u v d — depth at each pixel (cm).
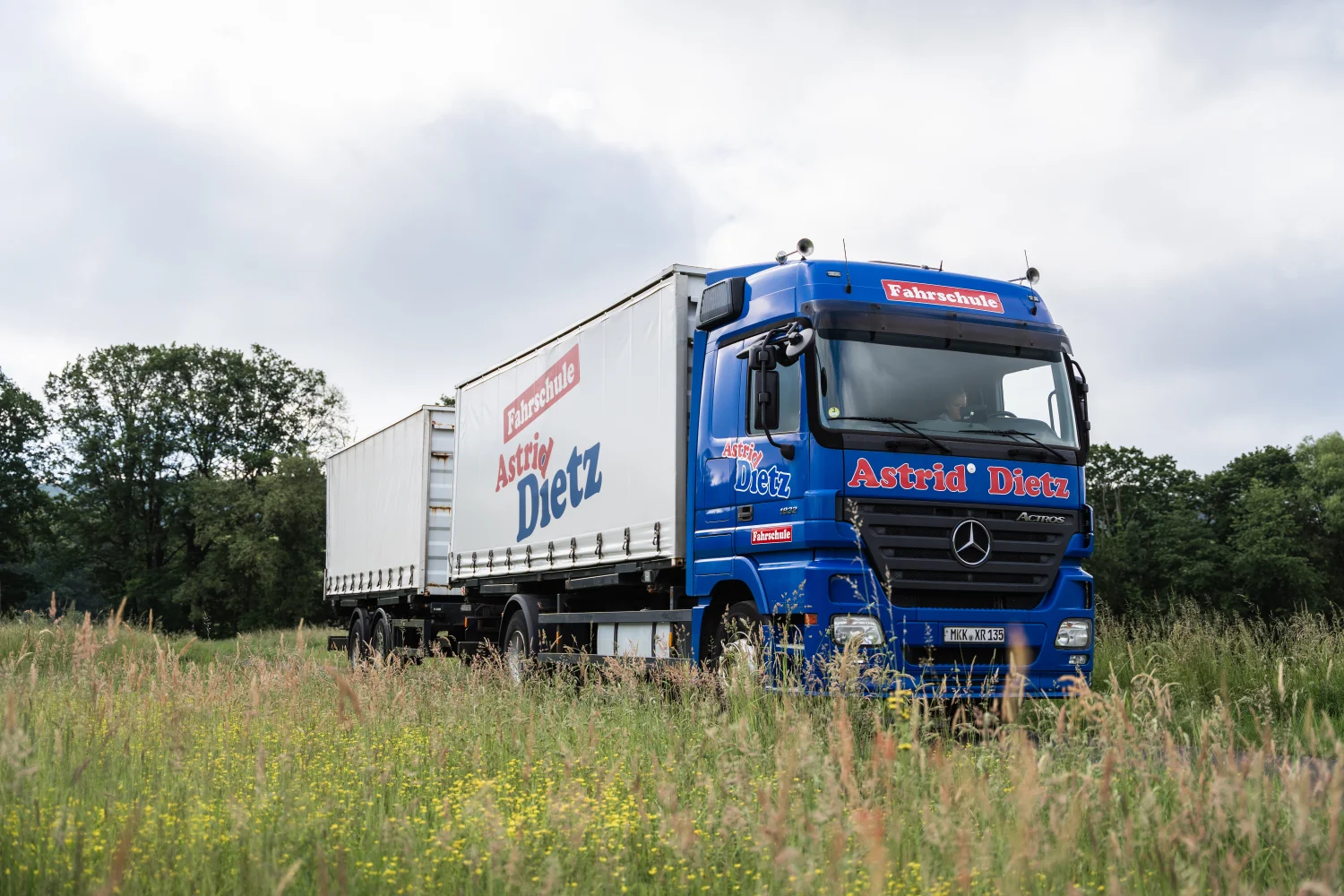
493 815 411
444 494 1895
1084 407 963
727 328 1002
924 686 822
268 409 7250
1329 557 8419
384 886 396
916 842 395
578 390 1281
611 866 407
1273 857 401
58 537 6844
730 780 460
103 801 500
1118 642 1225
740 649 886
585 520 1239
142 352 7044
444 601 1817
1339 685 988
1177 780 427
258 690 736
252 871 392
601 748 662
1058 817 385
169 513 6900
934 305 945
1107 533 7275
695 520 1008
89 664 735
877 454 873
